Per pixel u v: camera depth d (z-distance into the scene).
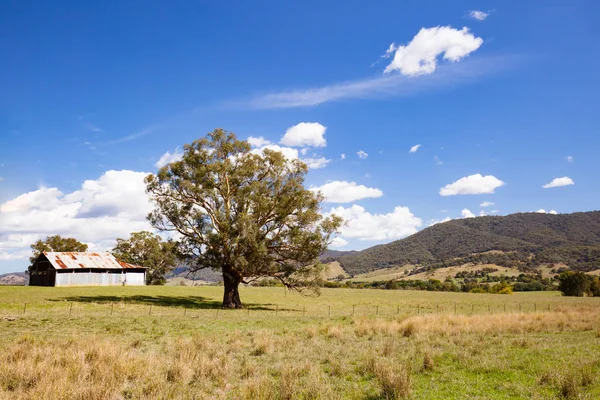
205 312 39.25
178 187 45.53
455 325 26.19
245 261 41.84
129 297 52.94
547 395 10.17
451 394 10.49
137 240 103.81
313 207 46.59
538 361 14.39
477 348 17.11
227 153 47.31
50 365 11.63
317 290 46.03
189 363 12.74
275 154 46.38
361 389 10.75
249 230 41.94
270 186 46.62
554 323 27.52
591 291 98.88
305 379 11.47
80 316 31.45
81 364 11.82
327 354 15.85
